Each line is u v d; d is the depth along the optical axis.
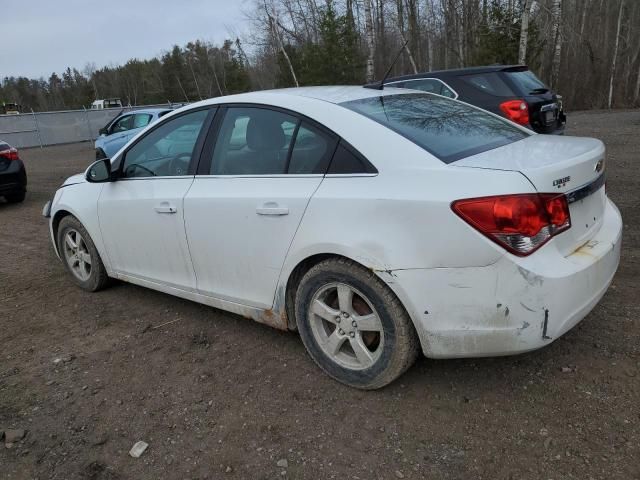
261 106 3.34
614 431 2.55
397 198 2.63
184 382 3.28
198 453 2.65
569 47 31.16
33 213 8.97
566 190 2.60
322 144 3.00
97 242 4.49
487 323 2.52
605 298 3.89
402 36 27.11
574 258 2.64
